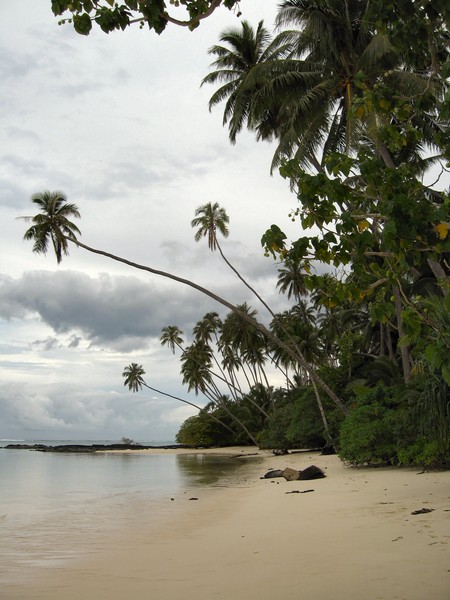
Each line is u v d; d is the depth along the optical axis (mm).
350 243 5340
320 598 4895
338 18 23172
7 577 6723
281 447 46938
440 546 6480
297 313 69688
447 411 12312
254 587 5520
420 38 6918
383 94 6887
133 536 9953
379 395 21469
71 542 9508
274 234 5414
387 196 5398
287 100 25547
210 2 6348
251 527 9820
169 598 5367
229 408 78625
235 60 31875
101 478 27547
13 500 17297
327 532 8344
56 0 5816
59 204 40031
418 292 25156
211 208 44656
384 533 7727
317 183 5309
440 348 4520
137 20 5906
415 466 19156
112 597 5574
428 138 22531
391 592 4879
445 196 5371
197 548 8203
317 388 37375
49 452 87375
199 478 25891
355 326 42719
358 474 18688
